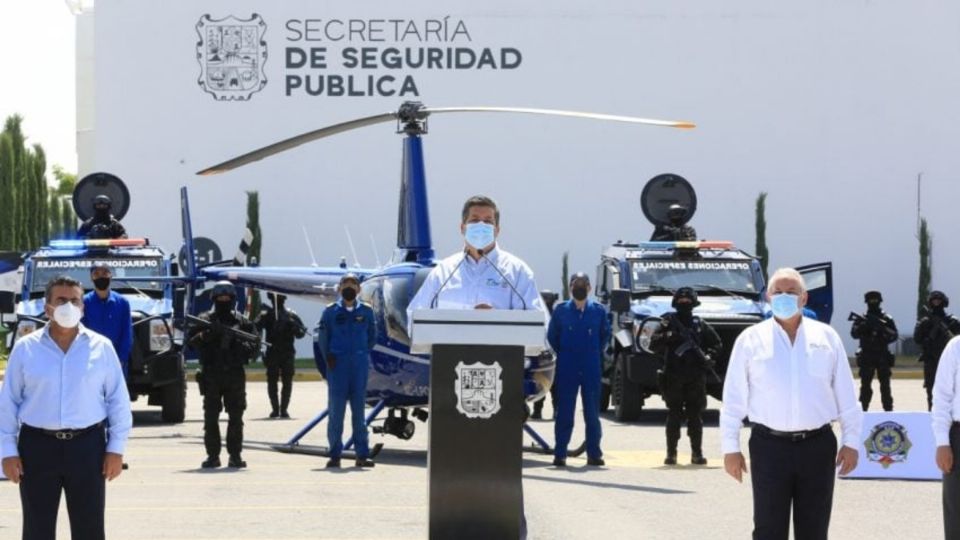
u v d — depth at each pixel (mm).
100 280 19312
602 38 51500
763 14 51812
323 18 51094
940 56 51969
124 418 10719
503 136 51344
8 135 54938
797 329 10234
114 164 50844
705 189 51688
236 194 51219
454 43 51219
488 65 51344
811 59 51812
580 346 19812
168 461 20359
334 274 23672
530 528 14266
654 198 32438
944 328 26844
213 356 19234
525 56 51375
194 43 51062
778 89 51812
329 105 51156
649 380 26922
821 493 10156
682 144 51688
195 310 26016
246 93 51094
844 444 10211
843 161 51938
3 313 25453
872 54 51938
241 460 19484
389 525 14391
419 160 20734
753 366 10234
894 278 52031
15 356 10508
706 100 51688
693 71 51656
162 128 50938
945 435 10992
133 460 20500
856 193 51938
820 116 51812
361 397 19484
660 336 20094
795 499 10258
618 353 28125
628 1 51469
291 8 51094
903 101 51969
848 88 51875
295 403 33250
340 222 51312
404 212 20891
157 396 28516
